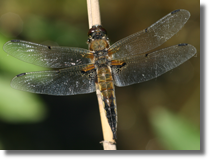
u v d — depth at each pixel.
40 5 0.69
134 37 0.64
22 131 0.69
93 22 0.63
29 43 0.63
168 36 0.63
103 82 0.63
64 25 0.69
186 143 0.67
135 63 0.63
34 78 0.63
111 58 0.64
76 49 0.64
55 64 0.64
